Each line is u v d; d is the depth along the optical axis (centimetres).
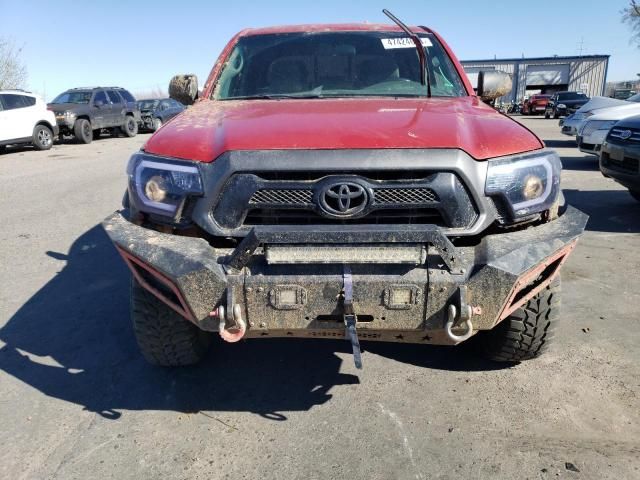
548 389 285
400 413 268
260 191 217
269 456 239
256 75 358
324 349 333
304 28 395
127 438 253
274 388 292
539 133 1961
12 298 417
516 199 228
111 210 734
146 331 279
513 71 5416
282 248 210
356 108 275
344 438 250
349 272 212
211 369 312
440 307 214
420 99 320
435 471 228
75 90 2002
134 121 2206
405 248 209
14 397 286
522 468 229
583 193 791
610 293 410
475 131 240
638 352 321
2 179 1020
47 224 655
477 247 221
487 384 292
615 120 980
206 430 258
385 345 338
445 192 216
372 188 214
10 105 1511
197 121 267
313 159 215
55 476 228
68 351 334
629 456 234
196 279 213
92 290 432
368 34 382
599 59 5219
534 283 250
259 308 216
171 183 229
